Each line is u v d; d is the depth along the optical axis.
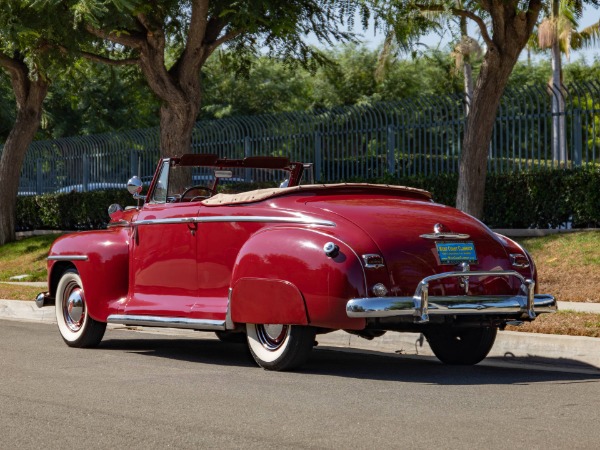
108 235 10.34
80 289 10.55
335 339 11.16
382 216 8.08
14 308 15.45
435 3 17.36
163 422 6.00
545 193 19.00
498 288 8.20
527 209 19.28
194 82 21.05
